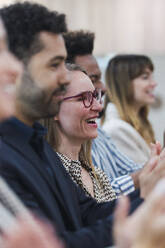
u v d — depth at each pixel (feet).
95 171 6.98
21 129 5.12
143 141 10.66
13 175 4.79
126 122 10.84
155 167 5.62
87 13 13.65
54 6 13.26
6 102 3.83
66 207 5.40
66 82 5.24
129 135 10.49
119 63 11.10
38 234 3.43
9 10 5.18
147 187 5.53
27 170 4.96
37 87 5.02
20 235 3.34
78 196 5.97
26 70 5.02
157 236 3.27
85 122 6.47
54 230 4.72
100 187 6.88
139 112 11.48
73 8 13.51
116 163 8.66
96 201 6.23
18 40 5.06
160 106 15.14
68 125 6.41
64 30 5.31
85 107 6.40
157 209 3.35
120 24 13.96
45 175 5.22
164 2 13.96
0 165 4.76
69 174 6.40
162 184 3.65
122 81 11.02
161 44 14.10
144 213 3.36
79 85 6.39
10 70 3.82
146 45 14.11
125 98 11.00
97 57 13.94
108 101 11.14
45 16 5.15
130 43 14.02
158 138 15.29
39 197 4.89
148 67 11.12
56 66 5.16
